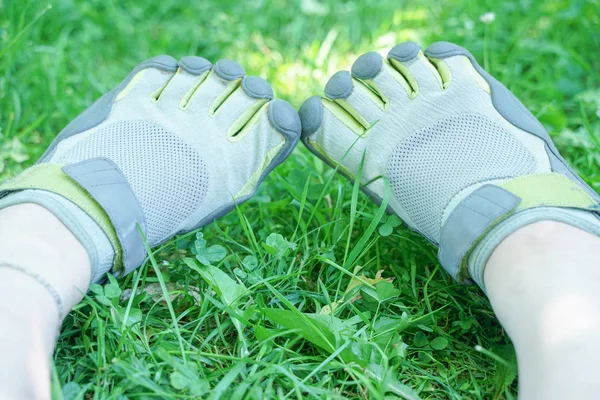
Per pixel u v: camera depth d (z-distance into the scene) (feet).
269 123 1.76
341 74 1.79
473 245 1.55
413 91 1.76
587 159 1.96
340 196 1.78
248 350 1.56
